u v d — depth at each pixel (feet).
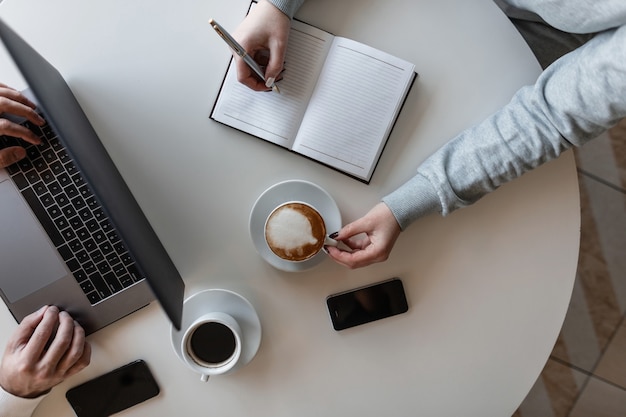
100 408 2.71
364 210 2.72
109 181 2.31
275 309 2.73
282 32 2.50
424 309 2.74
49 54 2.63
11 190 2.56
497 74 2.66
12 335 2.55
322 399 2.75
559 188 2.70
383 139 2.64
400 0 2.63
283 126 2.64
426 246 2.73
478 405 2.76
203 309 2.64
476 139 2.54
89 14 2.62
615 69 2.16
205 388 2.73
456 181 2.53
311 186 2.61
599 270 4.53
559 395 4.58
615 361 4.53
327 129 2.63
